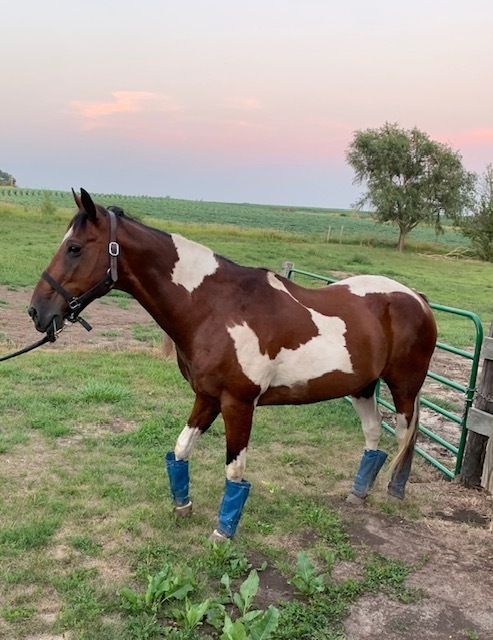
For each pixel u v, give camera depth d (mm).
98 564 3076
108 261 3035
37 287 3004
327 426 5594
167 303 3164
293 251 24891
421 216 35062
